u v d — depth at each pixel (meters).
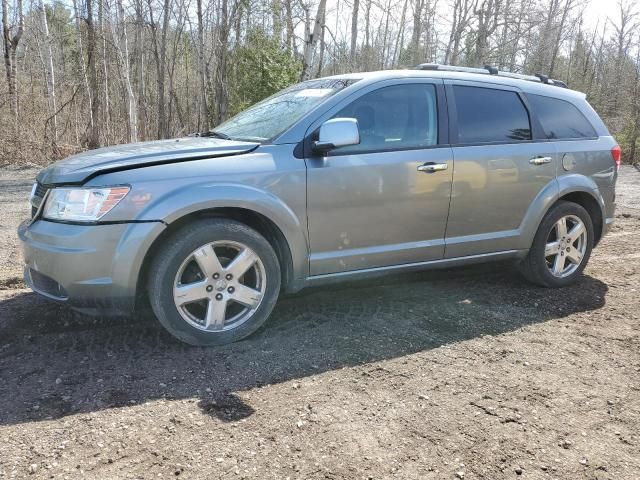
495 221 4.45
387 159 3.90
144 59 24.28
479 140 4.34
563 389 3.13
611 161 5.10
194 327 3.45
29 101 16.59
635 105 23.70
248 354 3.45
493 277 5.19
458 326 4.01
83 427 2.62
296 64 19.91
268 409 2.84
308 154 3.68
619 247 6.62
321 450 2.50
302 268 3.75
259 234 3.55
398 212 3.98
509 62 26.62
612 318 4.25
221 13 20.44
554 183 4.69
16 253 5.69
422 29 30.78
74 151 15.28
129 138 18.56
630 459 2.51
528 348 3.67
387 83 4.04
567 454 2.53
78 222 3.20
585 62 47.12
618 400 3.03
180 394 2.96
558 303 4.56
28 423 2.65
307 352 3.50
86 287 3.21
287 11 18.73
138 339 3.62
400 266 4.12
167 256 3.30
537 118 4.70
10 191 9.85
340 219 3.79
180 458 2.42
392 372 3.27
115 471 2.32
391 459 2.45
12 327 3.77
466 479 2.33
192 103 26.52
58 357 3.36
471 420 2.78
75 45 26.59
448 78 4.32
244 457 2.44
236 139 3.94
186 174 3.35
